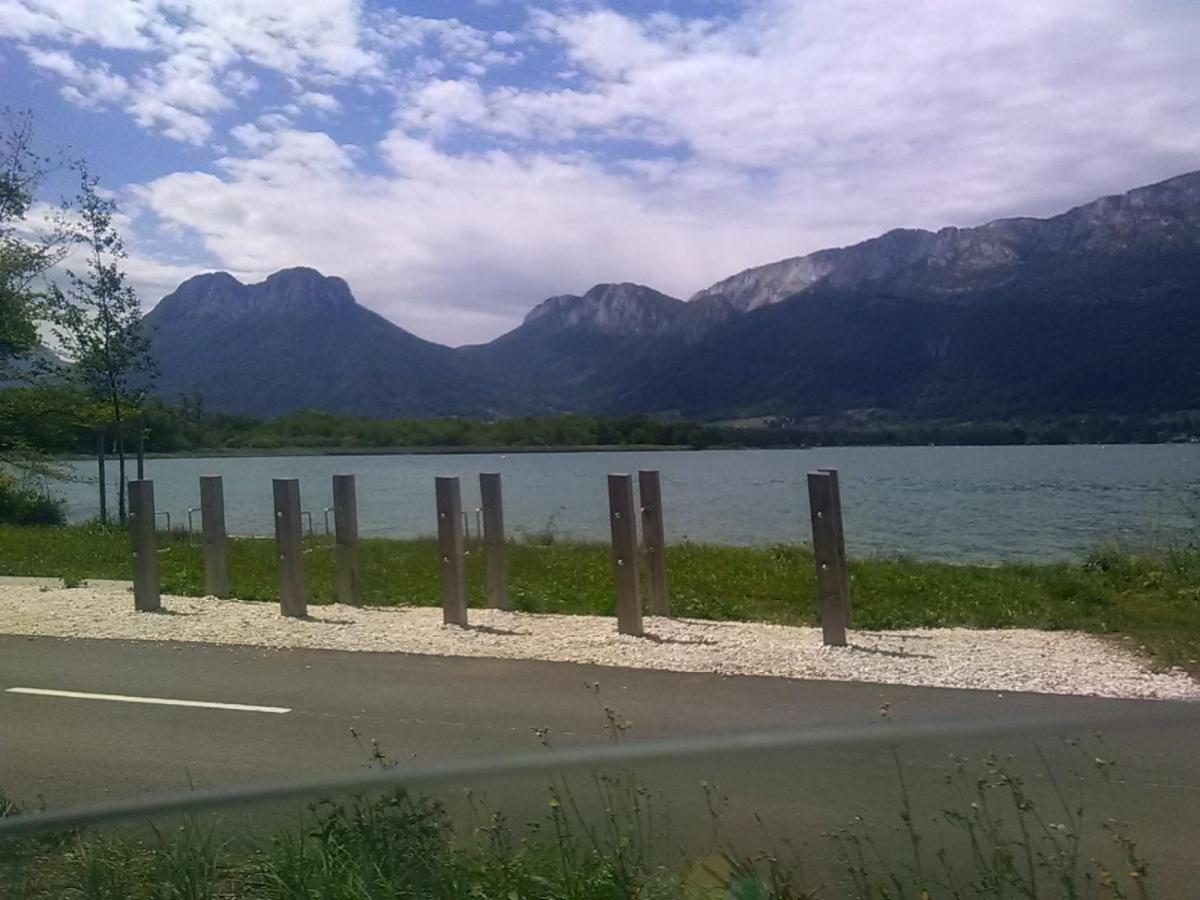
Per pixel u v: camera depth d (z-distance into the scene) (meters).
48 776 6.03
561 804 4.60
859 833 4.66
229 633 10.21
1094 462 77.00
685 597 12.12
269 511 39.00
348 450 109.06
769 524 32.91
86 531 23.59
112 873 4.13
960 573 14.05
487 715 7.19
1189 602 11.42
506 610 11.30
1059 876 4.22
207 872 4.25
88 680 8.43
